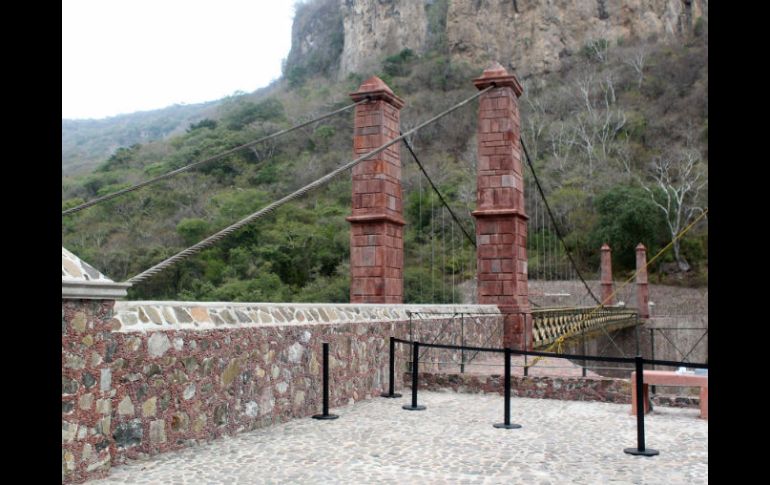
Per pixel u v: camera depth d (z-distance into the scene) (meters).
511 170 12.64
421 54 61.75
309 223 29.22
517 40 60.00
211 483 3.95
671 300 34.50
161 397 4.65
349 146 38.16
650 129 45.03
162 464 4.37
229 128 43.47
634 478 4.24
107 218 30.64
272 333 5.92
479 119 12.90
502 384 8.40
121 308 4.49
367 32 66.88
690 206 37.44
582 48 58.22
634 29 58.31
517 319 12.47
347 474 4.21
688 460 4.77
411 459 4.67
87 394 3.93
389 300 11.55
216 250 27.00
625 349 29.53
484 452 4.95
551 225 38.16
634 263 37.31
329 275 26.70
